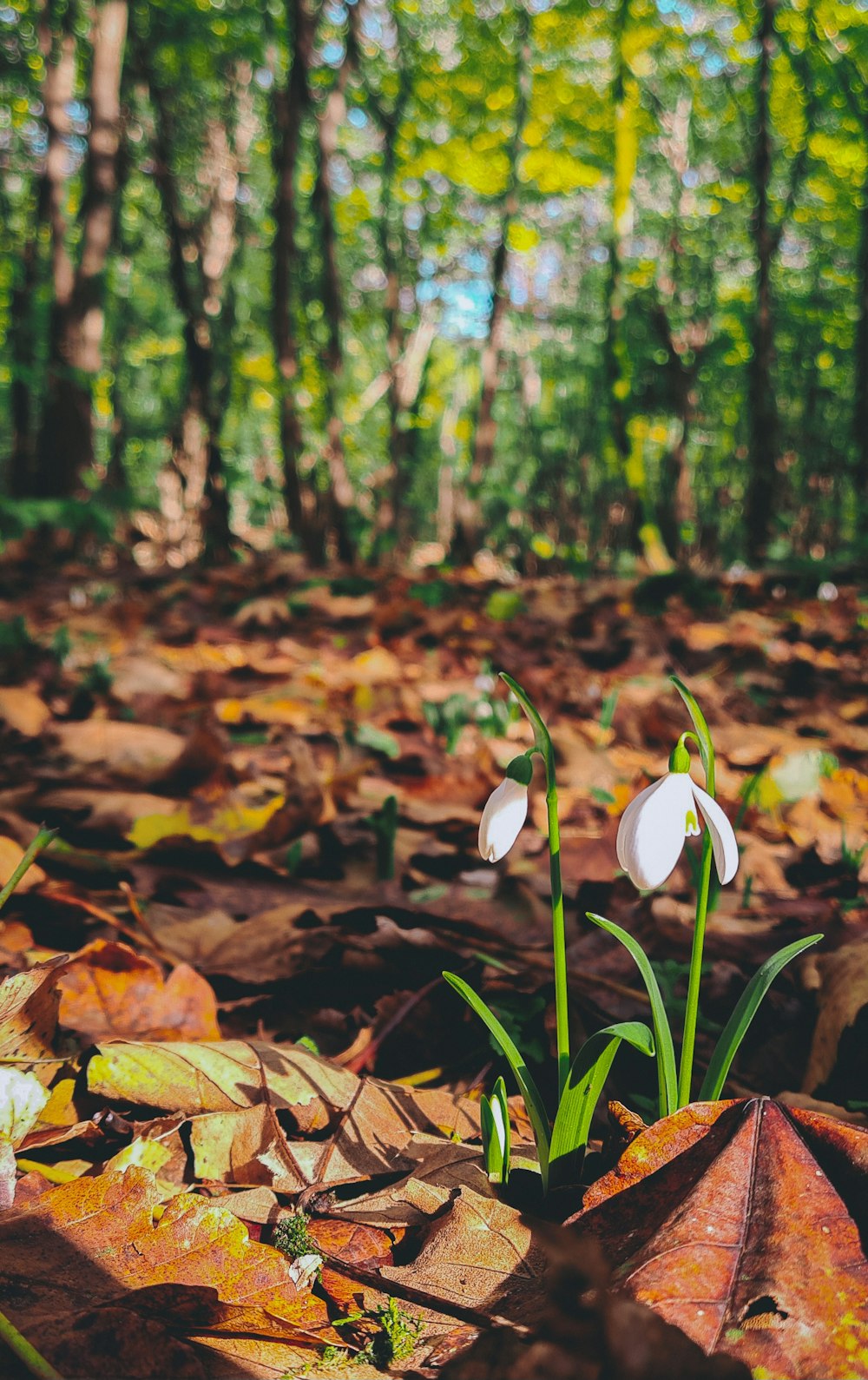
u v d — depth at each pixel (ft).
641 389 73.67
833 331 97.60
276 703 17.38
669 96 81.20
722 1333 3.55
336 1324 4.18
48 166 49.19
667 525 65.16
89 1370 3.78
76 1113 5.65
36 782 12.05
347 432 69.97
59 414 43.42
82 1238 4.40
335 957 7.91
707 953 8.84
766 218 52.54
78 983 6.72
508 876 9.97
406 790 13.09
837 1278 3.69
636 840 4.25
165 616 28.68
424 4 68.80
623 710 17.94
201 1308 4.08
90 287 44.24
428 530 144.97
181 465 67.56
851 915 9.93
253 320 83.30
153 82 46.91
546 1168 4.88
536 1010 7.24
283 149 44.37
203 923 8.43
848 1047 6.75
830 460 83.97
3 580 35.76
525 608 29.86
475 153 74.08
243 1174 5.26
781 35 54.13
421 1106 5.99
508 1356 3.62
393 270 68.80
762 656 24.04
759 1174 4.07
